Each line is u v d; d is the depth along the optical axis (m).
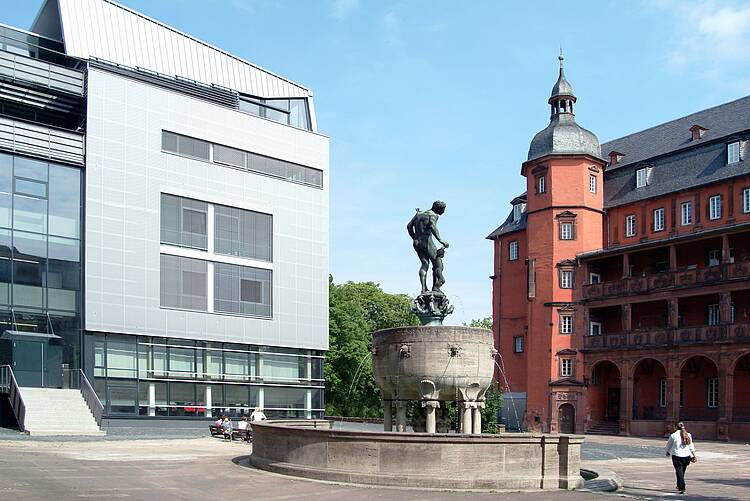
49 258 42.66
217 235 50.50
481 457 17.58
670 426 54.06
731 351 51.16
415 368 20.58
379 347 21.45
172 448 27.80
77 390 40.56
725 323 51.69
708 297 56.44
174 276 48.00
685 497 19.28
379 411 73.00
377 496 15.98
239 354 50.94
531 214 66.06
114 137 45.84
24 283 41.53
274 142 53.94
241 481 17.89
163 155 48.00
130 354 45.56
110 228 45.12
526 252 69.62
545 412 62.69
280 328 53.00
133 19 49.69
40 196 42.72
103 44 47.75
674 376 54.50
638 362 57.41
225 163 51.22
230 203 51.12
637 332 57.81
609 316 63.59
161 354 47.06
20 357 40.12
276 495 15.91
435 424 21.11
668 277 56.31
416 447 17.50
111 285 44.84
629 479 23.94
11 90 43.38
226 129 51.34
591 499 16.62
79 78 45.34
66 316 43.00
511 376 69.12
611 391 62.66
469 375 20.62
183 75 51.25
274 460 19.94
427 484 17.22
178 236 48.50
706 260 56.69
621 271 62.81
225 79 53.62
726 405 50.88
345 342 72.38
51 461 21.08
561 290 63.69
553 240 64.31
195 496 15.62
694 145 60.22
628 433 56.88
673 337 54.97
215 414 49.03
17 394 36.47
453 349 20.48
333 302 73.31
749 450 41.50
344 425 50.88
